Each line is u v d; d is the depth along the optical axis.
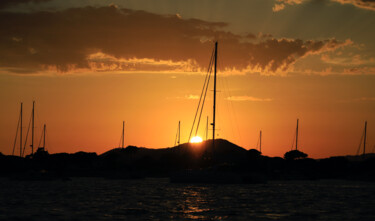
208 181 88.75
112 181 126.56
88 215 47.94
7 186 94.69
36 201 61.69
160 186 95.25
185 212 51.09
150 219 45.72
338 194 81.12
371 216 50.03
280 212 52.16
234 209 54.25
